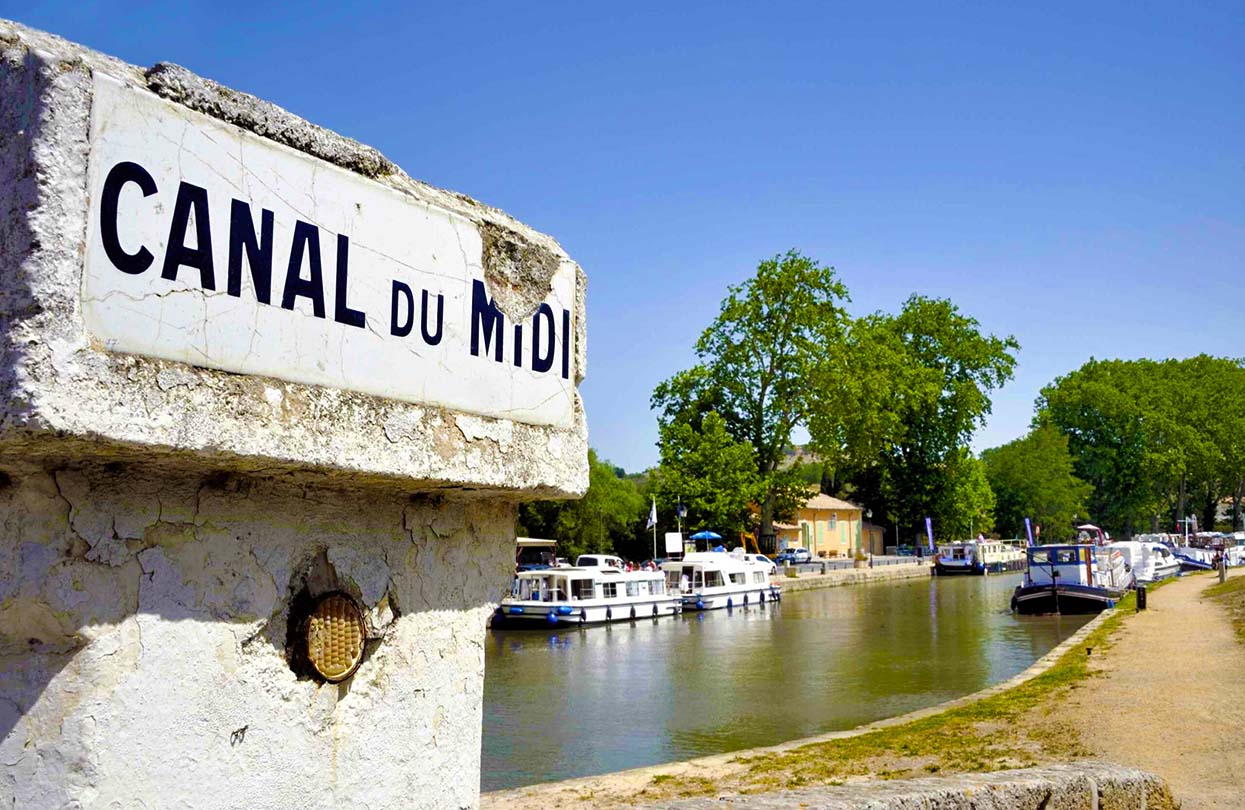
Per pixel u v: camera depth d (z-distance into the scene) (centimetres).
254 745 273
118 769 243
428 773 328
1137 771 670
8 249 218
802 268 5231
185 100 250
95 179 227
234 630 271
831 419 5200
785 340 5288
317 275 277
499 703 2053
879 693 2123
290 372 267
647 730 1772
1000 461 8831
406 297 305
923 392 6400
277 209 268
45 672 239
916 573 6606
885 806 485
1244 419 8394
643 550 5716
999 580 6184
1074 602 3747
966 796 527
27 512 233
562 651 2897
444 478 310
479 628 356
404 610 324
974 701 1681
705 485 5141
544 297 368
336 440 275
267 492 282
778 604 4478
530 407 355
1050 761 1116
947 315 6881
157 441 232
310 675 289
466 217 333
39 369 212
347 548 305
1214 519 9581
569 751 1609
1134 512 8538
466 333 328
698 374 5438
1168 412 8369
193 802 258
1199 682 1608
